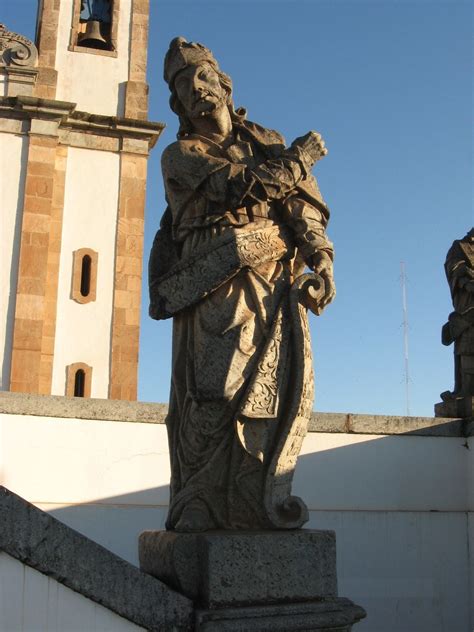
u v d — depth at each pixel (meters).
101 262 20.72
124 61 22.30
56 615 3.31
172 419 4.21
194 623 3.46
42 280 19.83
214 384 3.88
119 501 7.39
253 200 4.13
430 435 8.23
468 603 7.89
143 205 21.36
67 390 19.67
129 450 7.51
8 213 20.14
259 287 4.07
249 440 3.87
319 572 3.71
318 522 7.75
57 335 19.95
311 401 4.04
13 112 20.69
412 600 7.76
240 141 4.43
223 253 4.06
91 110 21.69
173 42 4.53
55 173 20.94
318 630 3.54
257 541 3.64
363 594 7.66
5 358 19.19
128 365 20.19
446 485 8.15
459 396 8.52
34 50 21.28
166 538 3.83
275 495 3.87
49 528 3.36
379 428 8.11
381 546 7.83
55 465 7.32
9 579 3.28
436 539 7.99
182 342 4.20
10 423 7.29
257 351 3.96
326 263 4.19
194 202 4.28
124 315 20.47
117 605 3.38
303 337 4.00
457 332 8.46
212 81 4.41
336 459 7.93
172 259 4.45
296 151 4.24
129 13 22.78
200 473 3.90
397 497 7.99
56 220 20.66
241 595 3.55
